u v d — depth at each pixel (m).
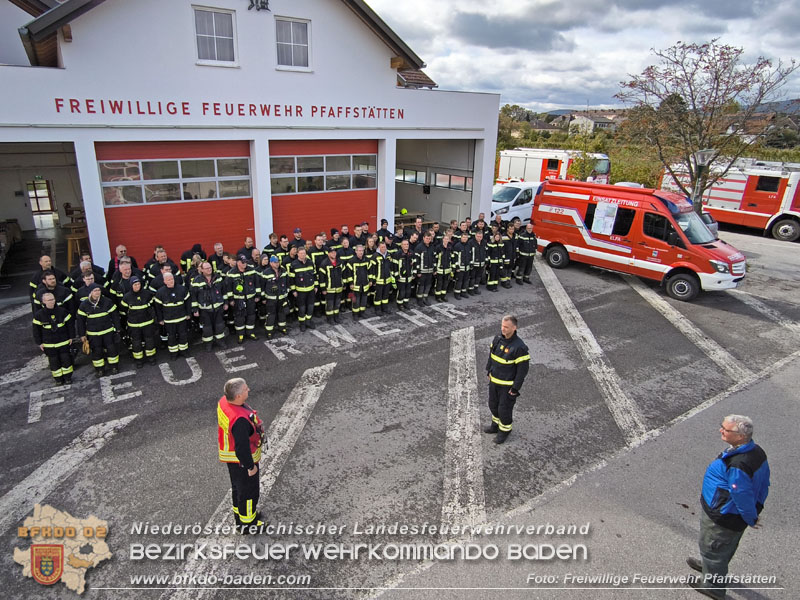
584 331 10.75
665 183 21.77
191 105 11.60
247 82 12.18
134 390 7.75
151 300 8.53
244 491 4.90
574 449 6.66
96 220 11.09
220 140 12.38
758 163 21.72
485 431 6.97
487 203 17.58
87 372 8.27
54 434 6.61
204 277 8.87
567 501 5.70
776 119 16.48
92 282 8.01
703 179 16.80
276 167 13.55
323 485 5.83
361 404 7.56
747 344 10.33
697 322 11.48
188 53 11.30
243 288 9.25
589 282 14.35
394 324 10.78
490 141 16.88
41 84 9.88
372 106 14.23
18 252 14.93
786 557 5.05
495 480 6.01
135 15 10.52
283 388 7.95
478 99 16.11
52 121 10.14
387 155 15.03
